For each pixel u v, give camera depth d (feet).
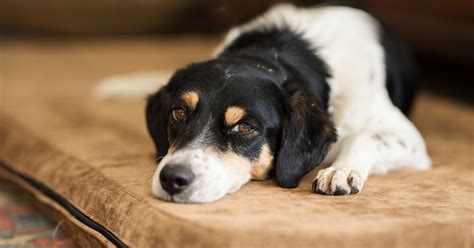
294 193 4.40
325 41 5.01
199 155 4.27
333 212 4.15
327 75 4.83
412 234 4.00
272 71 4.59
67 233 4.66
